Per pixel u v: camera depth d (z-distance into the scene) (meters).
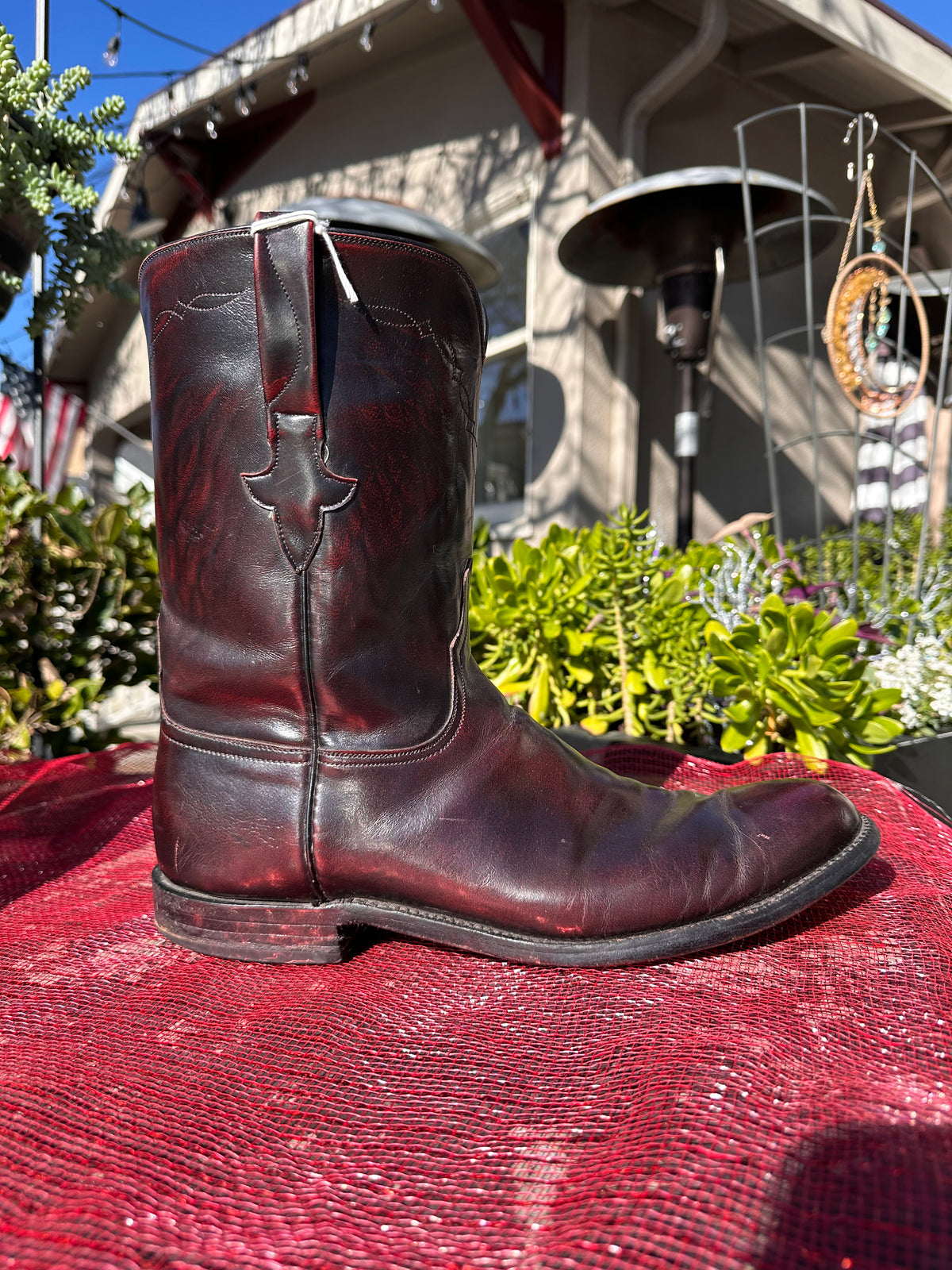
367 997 0.66
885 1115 0.45
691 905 0.66
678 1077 0.50
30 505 1.62
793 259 3.01
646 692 1.60
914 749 1.40
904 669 1.49
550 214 3.54
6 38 1.35
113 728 1.88
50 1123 0.49
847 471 4.52
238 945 0.73
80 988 0.69
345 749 0.72
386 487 0.72
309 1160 0.46
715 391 3.92
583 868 0.68
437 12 3.66
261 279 0.67
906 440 3.92
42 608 1.68
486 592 1.67
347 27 3.46
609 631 1.61
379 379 0.71
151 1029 0.61
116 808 1.20
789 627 1.22
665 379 3.74
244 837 0.73
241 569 0.73
